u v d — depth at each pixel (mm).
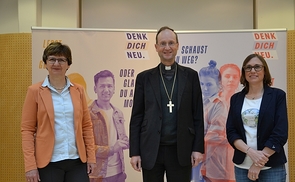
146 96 2467
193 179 3498
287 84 3559
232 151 3480
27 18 3822
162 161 2422
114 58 3477
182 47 3504
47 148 2320
